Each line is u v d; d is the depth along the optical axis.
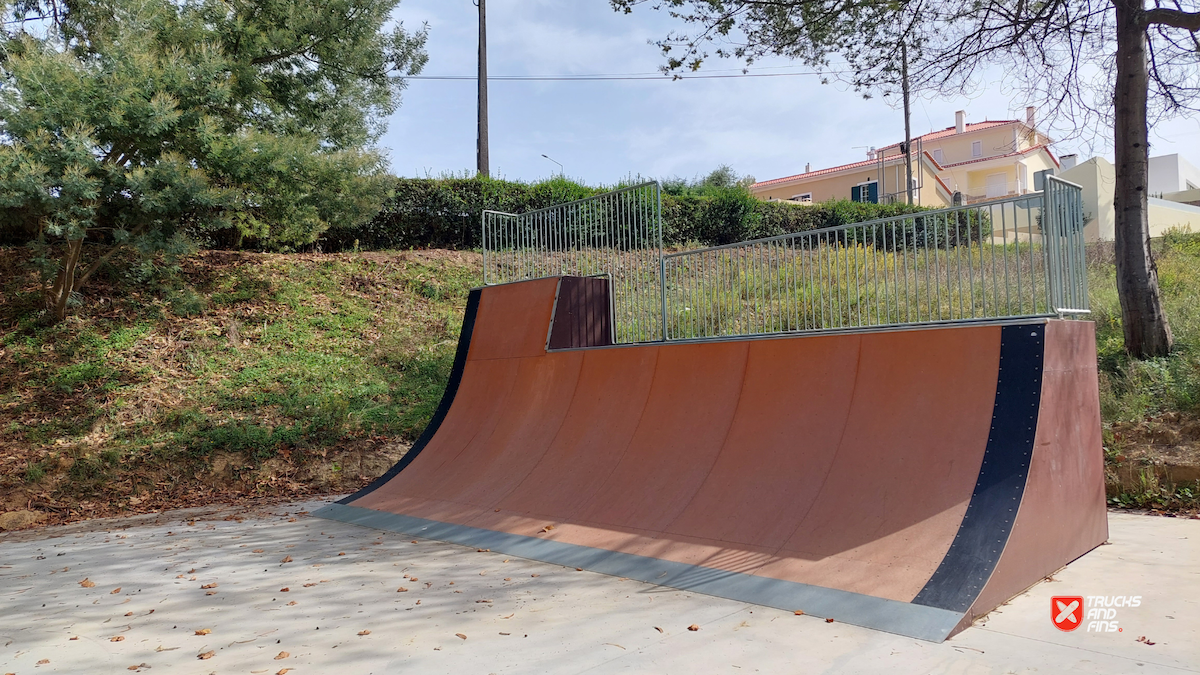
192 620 4.47
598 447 7.30
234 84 12.94
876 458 5.25
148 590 5.21
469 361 9.84
